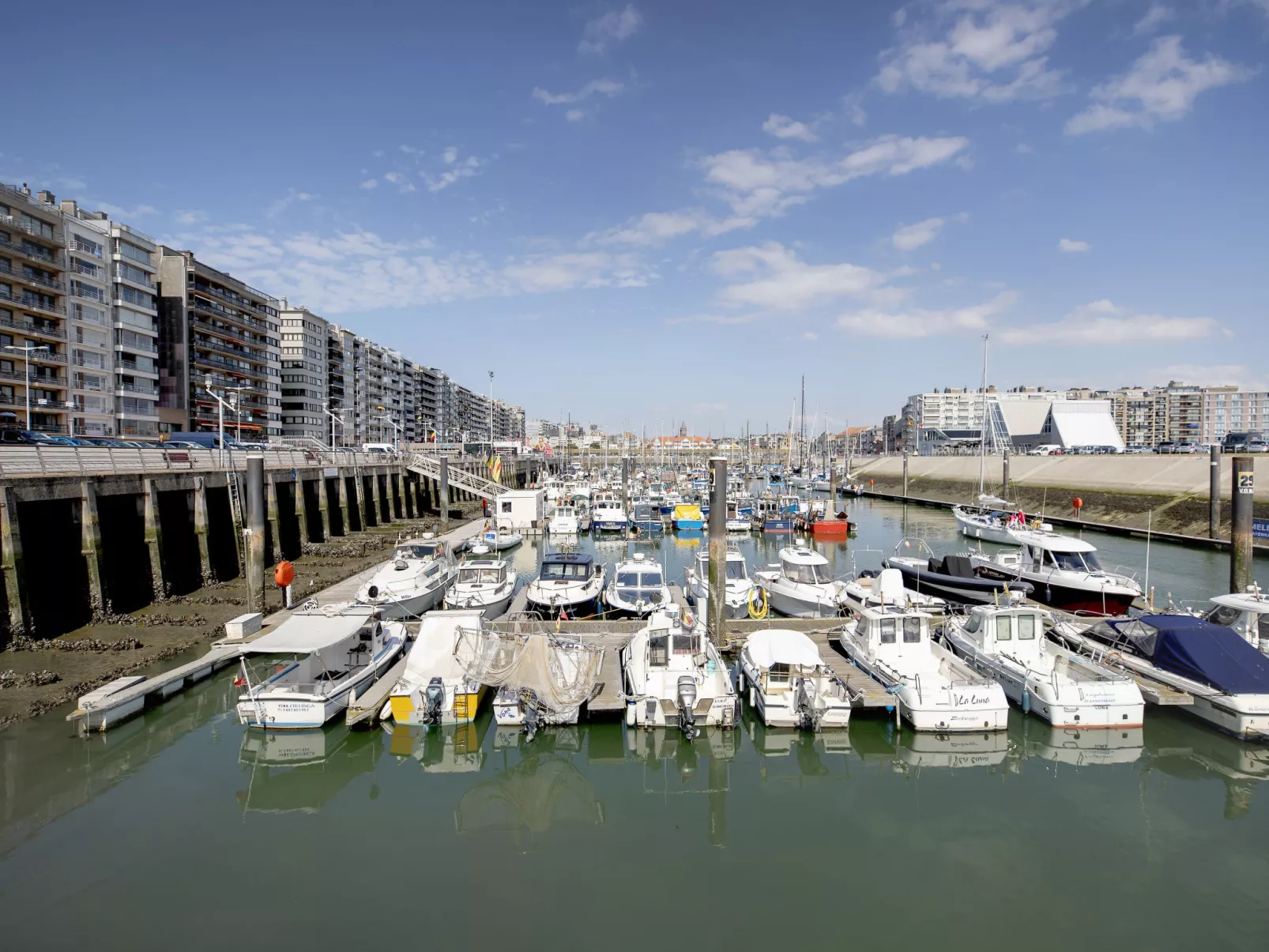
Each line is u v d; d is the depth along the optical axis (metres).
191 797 13.53
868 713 17.31
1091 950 9.42
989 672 18.16
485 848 11.92
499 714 16.33
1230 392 171.88
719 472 21.20
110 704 15.53
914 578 31.08
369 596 23.42
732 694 16.39
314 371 103.81
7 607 20.17
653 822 12.85
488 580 26.98
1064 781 14.35
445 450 99.19
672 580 35.44
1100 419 128.00
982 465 60.16
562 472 120.38
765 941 9.59
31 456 22.34
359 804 13.39
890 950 9.44
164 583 26.42
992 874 11.22
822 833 12.41
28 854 11.52
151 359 67.12
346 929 9.80
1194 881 11.00
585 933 9.74
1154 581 32.75
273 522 35.28
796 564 28.20
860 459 135.00
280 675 16.98
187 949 9.38
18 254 52.78
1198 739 15.83
